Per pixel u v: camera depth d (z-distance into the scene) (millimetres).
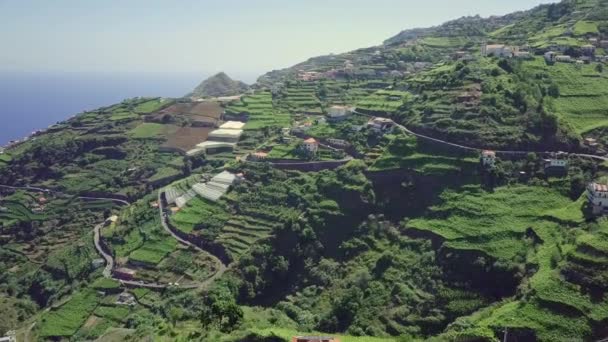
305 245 165375
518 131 178250
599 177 151750
